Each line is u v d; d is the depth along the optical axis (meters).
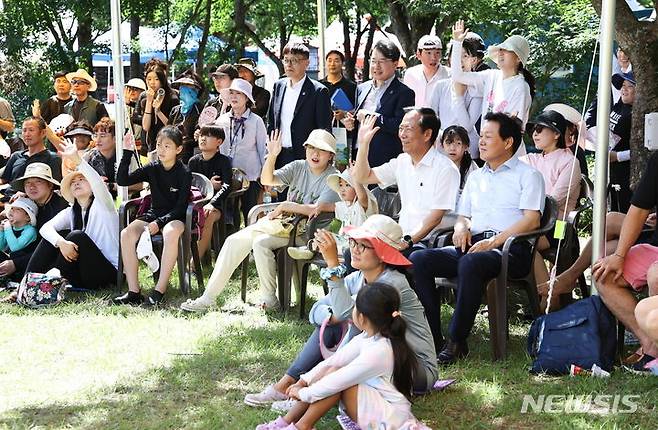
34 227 7.87
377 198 6.79
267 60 23.69
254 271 8.20
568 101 13.17
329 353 4.66
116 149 7.88
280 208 6.77
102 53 19.36
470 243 5.60
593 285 5.43
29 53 18.59
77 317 6.71
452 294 6.88
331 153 6.93
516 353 5.58
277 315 6.72
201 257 8.19
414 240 5.89
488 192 5.74
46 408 4.79
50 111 10.90
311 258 6.55
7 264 7.79
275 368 5.41
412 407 4.66
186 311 6.84
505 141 5.67
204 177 7.84
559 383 4.99
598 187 5.44
